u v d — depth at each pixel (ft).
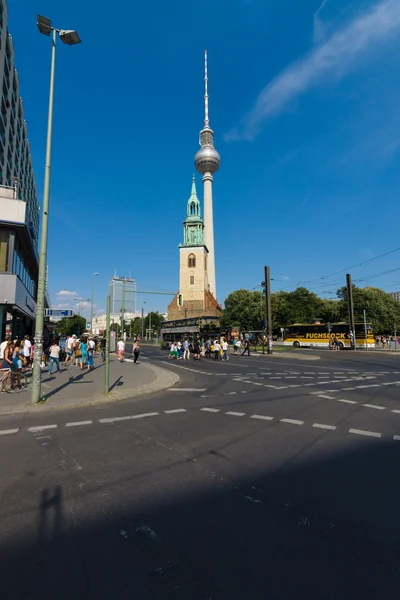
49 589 8.01
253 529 10.52
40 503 12.37
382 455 17.17
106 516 11.41
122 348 83.51
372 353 118.73
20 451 18.39
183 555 9.25
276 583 8.13
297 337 166.81
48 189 32.91
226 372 58.39
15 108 136.56
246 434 21.22
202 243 284.00
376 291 219.41
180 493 13.10
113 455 17.62
